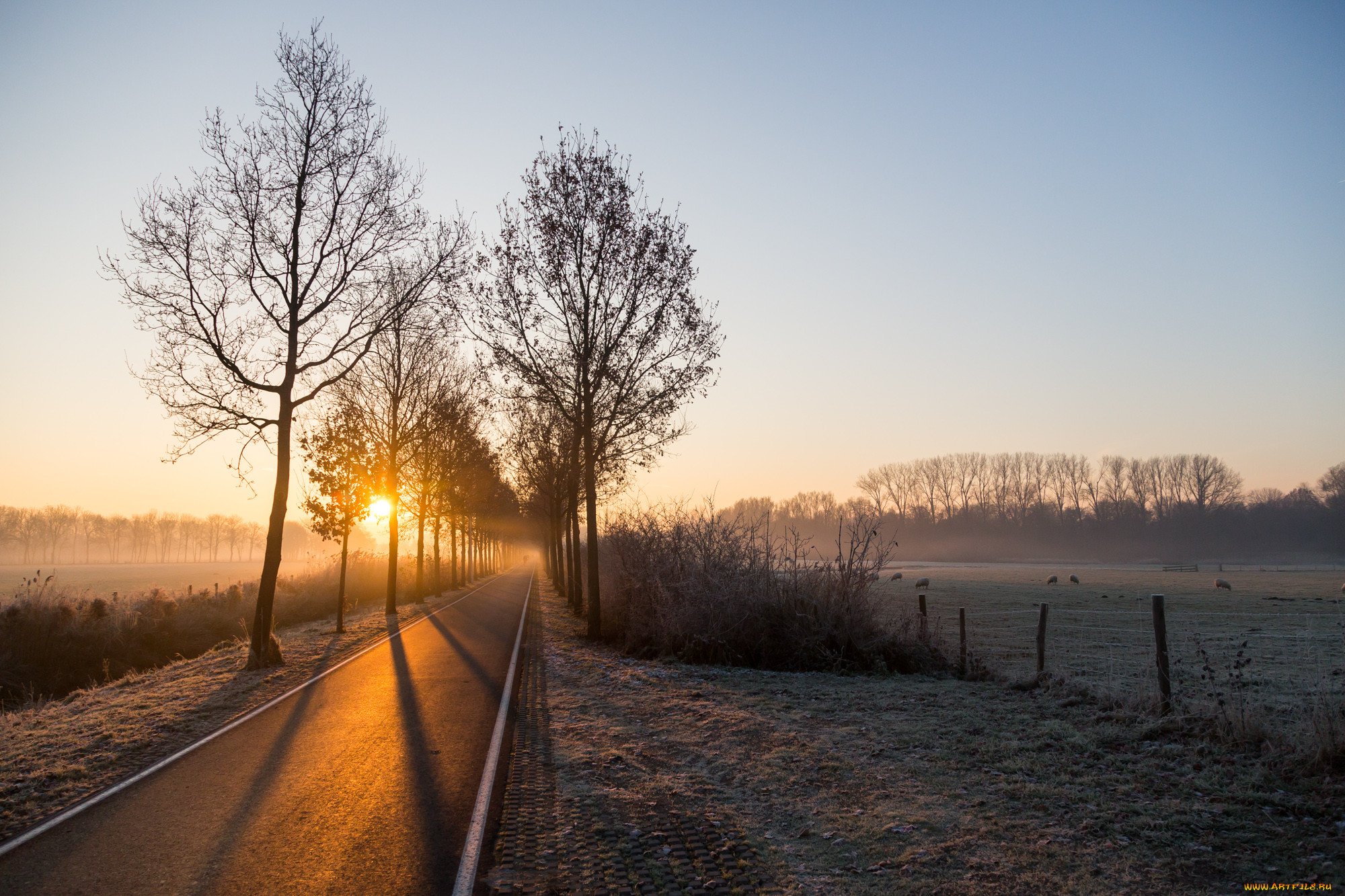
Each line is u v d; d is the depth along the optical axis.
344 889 4.90
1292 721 7.96
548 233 19.17
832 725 9.38
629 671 14.10
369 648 18.62
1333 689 8.23
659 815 6.33
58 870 5.23
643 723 9.93
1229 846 5.45
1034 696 10.87
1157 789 6.61
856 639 14.28
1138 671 12.58
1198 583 50.97
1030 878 5.06
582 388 20.27
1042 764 7.48
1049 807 6.33
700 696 11.54
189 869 5.23
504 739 9.03
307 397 16.94
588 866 5.31
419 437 30.73
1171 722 8.39
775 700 11.08
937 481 134.38
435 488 36.12
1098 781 6.90
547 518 46.97
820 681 12.78
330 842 5.72
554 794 6.90
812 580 15.30
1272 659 13.92
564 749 8.55
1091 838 5.69
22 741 9.19
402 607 33.94
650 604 17.62
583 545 43.59
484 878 5.07
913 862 5.38
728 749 8.50
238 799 6.79
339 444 23.73
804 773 7.51
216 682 13.64
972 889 4.95
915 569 84.25
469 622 25.67
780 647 14.67
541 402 20.86
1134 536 118.88
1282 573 70.44
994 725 9.08
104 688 14.54
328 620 29.12
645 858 5.46
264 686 13.12
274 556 15.94
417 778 7.39
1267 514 112.38
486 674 14.33
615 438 21.22
